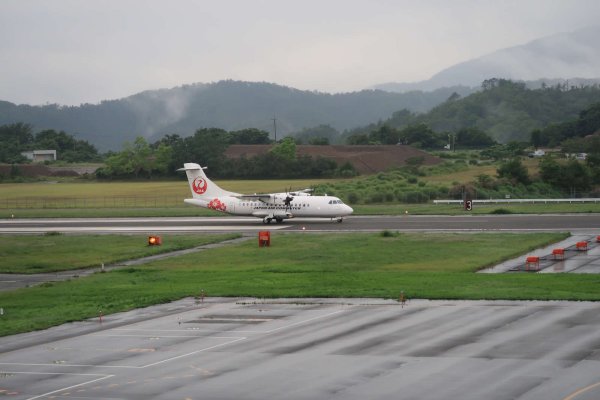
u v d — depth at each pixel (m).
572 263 94.31
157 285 84.50
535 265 92.44
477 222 143.62
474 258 100.00
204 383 46.09
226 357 52.12
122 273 95.06
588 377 44.28
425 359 49.53
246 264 100.69
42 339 59.94
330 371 47.66
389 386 44.03
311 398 42.50
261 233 117.50
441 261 98.38
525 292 71.62
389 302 69.56
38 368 51.00
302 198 151.25
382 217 159.38
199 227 148.50
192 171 157.50
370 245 114.62
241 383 45.84
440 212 165.12
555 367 46.53
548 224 137.25
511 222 142.00
